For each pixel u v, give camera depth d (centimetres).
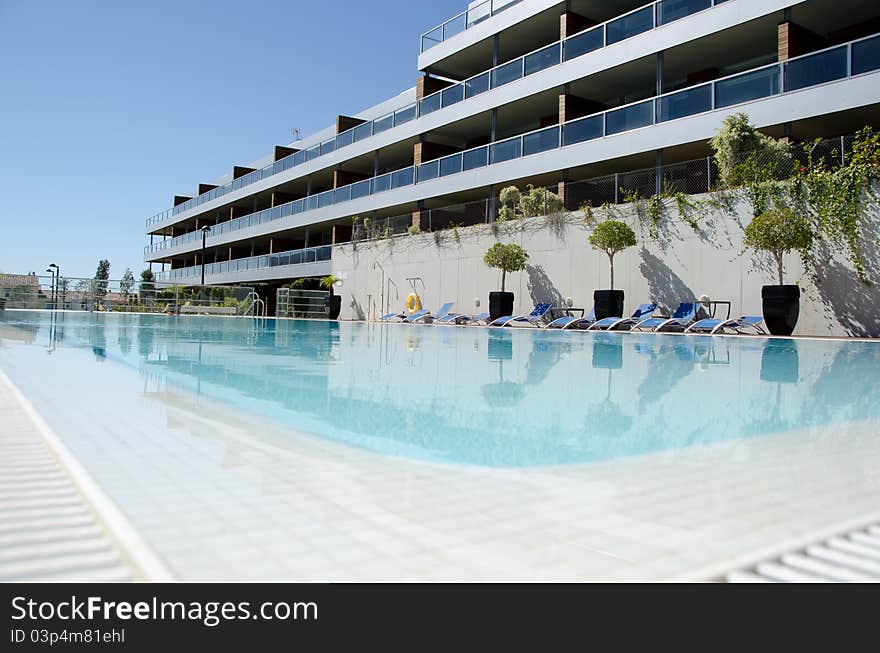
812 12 1478
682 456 274
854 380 572
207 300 2745
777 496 209
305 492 199
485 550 153
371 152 2870
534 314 1752
